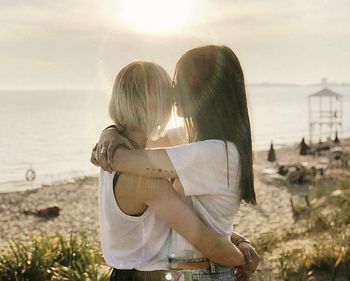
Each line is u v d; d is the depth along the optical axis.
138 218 2.23
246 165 2.33
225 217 2.34
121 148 2.22
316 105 184.50
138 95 2.27
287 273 6.64
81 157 47.44
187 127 2.38
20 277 6.64
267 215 17.88
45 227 19.75
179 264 2.26
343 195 13.96
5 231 19.17
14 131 77.56
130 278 2.29
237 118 2.31
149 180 2.19
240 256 2.34
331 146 43.16
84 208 23.52
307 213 15.95
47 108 173.25
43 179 34.66
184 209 2.21
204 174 2.25
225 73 2.31
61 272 6.57
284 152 46.41
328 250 7.41
